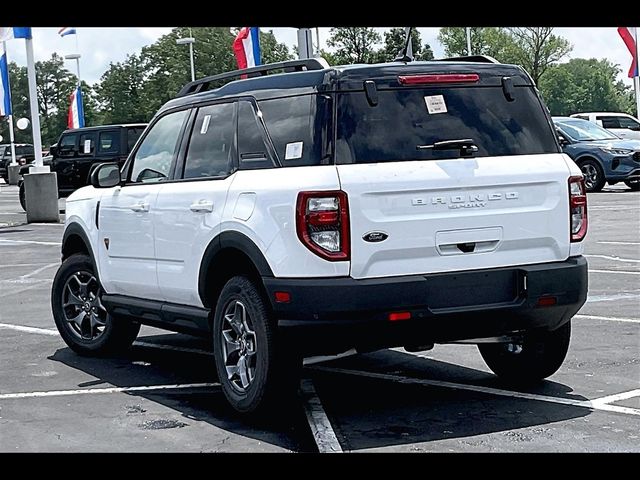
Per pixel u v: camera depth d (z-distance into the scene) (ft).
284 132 20.62
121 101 317.01
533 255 20.85
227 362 21.71
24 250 59.77
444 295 19.80
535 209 20.77
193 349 29.84
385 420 20.99
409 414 21.43
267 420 21.21
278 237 19.76
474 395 22.93
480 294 20.13
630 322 30.76
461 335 20.18
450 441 19.40
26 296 41.42
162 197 23.95
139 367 27.40
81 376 26.40
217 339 21.86
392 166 19.72
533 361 23.02
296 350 20.04
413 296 19.48
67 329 29.17
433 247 19.86
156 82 294.87
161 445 19.79
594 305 33.81
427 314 19.57
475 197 20.24
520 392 23.07
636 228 56.03
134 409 22.74
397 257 19.66
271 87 21.40
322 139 19.81
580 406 21.70
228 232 21.16
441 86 20.88
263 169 20.79
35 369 27.37
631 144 81.41
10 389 25.03
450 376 24.97
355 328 19.33
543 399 22.36
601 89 455.63
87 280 28.89
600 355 26.50
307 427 20.72
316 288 19.24
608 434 19.60
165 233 23.81
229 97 22.65
